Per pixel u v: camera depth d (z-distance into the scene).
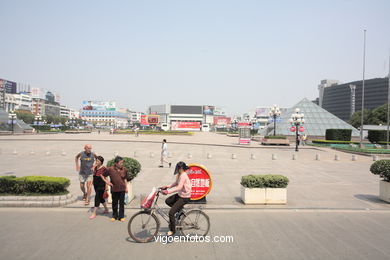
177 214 7.14
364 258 5.97
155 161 22.72
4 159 22.33
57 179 9.82
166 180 14.62
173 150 33.66
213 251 6.26
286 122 57.19
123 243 6.62
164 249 6.33
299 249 6.39
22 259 5.68
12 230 7.29
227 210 9.52
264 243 6.73
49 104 198.00
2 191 9.60
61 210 9.05
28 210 8.97
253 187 10.22
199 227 7.13
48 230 7.34
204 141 51.94
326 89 168.62
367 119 84.50
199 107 178.50
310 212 9.40
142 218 7.03
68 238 6.84
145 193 11.75
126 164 10.06
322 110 59.34
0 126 65.31
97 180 8.38
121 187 8.10
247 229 7.68
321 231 7.59
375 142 46.22
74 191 11.88
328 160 26.20
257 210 9.54
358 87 145.88
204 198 10.07
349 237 7.16
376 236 7.25
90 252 6.08
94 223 7.95
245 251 6.27
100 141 46.03
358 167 21.62
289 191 12.66
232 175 16.92
